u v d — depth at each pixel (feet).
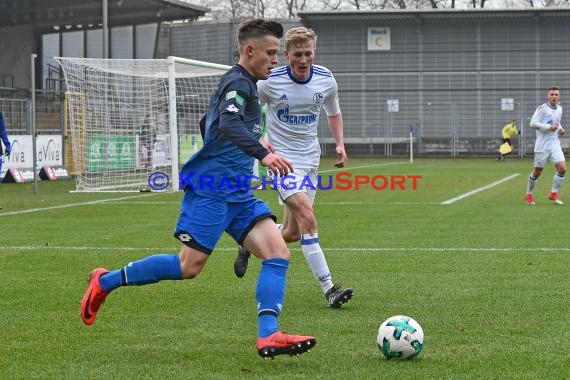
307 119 70.03
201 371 46.44
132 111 205.05
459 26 415.85
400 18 414.82
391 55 421.59
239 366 47.47
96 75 200.95
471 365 47.11
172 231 114.21
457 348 51.06
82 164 199.41
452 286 72.43
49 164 242.58
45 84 346.13
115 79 204.64
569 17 406.62
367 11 405.80
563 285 72.43
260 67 48.44
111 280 50.47
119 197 175.83
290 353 46.24
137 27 361.10
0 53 325.83
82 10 322.55
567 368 46.37
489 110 416.87
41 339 54.19
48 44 352.08
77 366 47.65
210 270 81.82
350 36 424.05
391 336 48.01
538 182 217.77
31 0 309.01
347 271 80.84
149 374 45.93
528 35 412.16
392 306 64.39
